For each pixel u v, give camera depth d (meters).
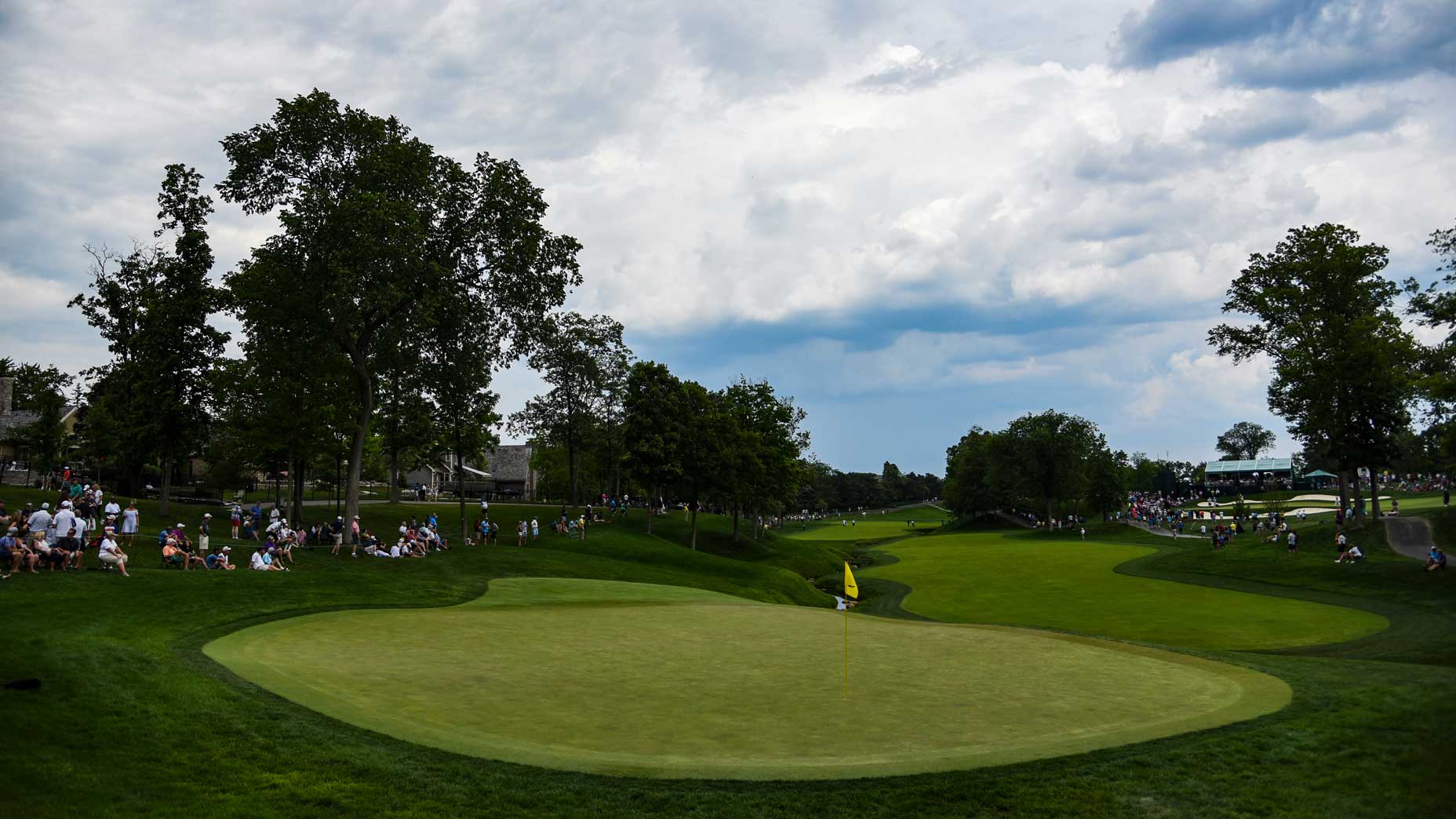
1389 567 50.06
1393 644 31.41
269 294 48.22
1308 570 53.81
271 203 49.09
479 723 14.56
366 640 22.61
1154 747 13.63
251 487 92.19
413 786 11.63
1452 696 16.45
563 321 88.88
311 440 59.75
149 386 54.66
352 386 59.50
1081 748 13.59
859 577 72.06
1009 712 15.82
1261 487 159.00
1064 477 130.75
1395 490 133.50
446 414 62.09
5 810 9.87
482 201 52.66
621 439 86.38
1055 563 73.56
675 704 16.23
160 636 20.84
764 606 33.91
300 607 27.72
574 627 26.23
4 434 82.38
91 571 28.53
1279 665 20.44
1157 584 56.25
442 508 89.75
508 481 138.88
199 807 10.60
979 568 72.62
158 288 56.34
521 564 49.59
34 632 19.14
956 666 20.25
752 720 15.12
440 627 25.52
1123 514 153.38
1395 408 59.78
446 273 50.53
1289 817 11.12
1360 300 61.53
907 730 14.56
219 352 56.91
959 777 12.25
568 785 11.81
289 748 12.75
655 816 10.98
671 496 107.62
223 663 18.11
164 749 12.38
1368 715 15.27
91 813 10.12
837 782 12.04
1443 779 12.16
